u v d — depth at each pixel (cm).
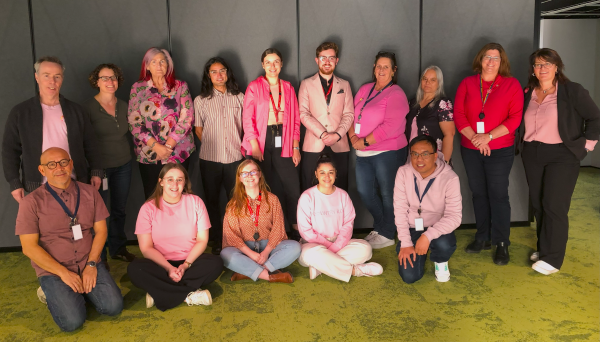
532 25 393
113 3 363
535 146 308
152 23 369
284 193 376
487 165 334
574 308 254
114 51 368
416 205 298
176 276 266
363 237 398
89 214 254
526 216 415
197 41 374
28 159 274
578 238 374
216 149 349
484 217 346
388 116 344
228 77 353
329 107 358
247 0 373
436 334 229
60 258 246
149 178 344
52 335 237
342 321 245
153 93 334
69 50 364
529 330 231
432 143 283
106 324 247
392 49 389
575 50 650
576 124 292
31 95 363
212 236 365
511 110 320
